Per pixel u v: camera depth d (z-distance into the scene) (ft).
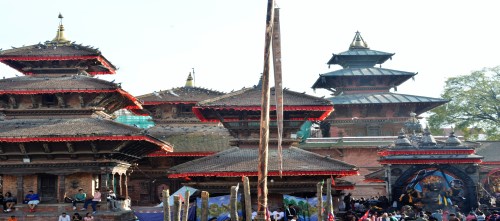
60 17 187.21
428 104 278.26
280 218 141.08
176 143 217.56
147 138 153.07
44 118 163.73
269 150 161.27
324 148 254.06
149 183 215.92
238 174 146.41
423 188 167.73
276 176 149.48
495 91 317.63
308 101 160.56
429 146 171.63
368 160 253.24
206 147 215.72
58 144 152.87
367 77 298.15
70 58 173.88
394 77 298.35
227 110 161.27
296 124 163.02
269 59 86.58
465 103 318.24
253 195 151.23
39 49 178.09
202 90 246.47
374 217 125.80
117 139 150.00
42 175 157.28
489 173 214.28
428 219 127.85
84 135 148.46
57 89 159.33
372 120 278.67
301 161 153.58
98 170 154.71
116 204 156.15
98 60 178.40
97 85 164.14
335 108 279.28
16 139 146.61
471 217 129.39
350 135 278.05
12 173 153.89
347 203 175.73
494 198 178.91
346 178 250.98
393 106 278.26
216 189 152.35
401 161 169.07
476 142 249.96
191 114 239.50
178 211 92.58
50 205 151.12
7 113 164.04
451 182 168.14
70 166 155.02
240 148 163.12
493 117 317.01
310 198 145.89
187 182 167.94
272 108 155.33
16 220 145.07
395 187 168.55
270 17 87.04
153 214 149.69
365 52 320.09
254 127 162.50
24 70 176.04
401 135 177.47
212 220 128.67
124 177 175.32
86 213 149.07
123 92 165.17
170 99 236.84
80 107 164.35
